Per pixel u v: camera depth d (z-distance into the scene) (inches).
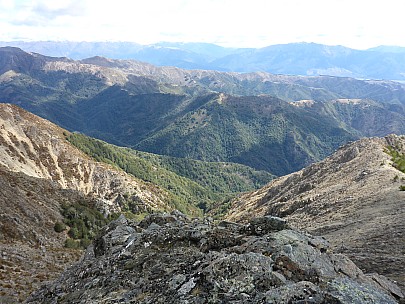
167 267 805.2
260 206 5418.3
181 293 616.7
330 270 636.1
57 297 933.8
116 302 702.5
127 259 959.6
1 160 6038.4
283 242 700.0
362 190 2672.2
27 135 7701.8
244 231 917.2
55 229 2805.1
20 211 2684.5
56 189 3799.2
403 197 2054.6
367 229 1557.6
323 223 2178.9
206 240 909.8
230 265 627.5
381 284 659.4
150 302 644.1
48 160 7524.6
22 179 3440.0
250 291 563.8
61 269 1846.7
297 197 3811.5
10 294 1285.7
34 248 2181.3
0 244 1996.8
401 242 1190.3
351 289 528.4
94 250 1284.4
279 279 582.9
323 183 3858.3
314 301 502.3
